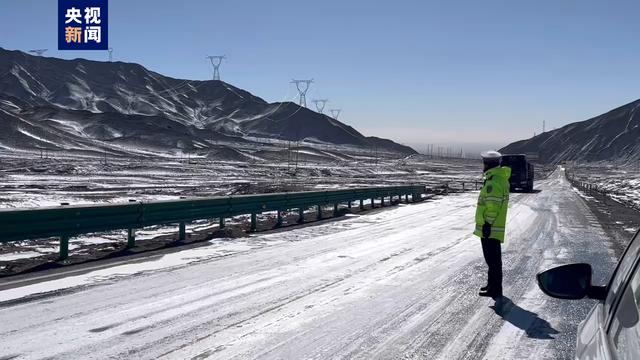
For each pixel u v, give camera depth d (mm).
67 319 7297
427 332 7008
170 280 9836
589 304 8523
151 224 13773
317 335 6801
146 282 9641
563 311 8094
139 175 68625
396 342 6594
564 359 6074
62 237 11797
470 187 58312
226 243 14555
